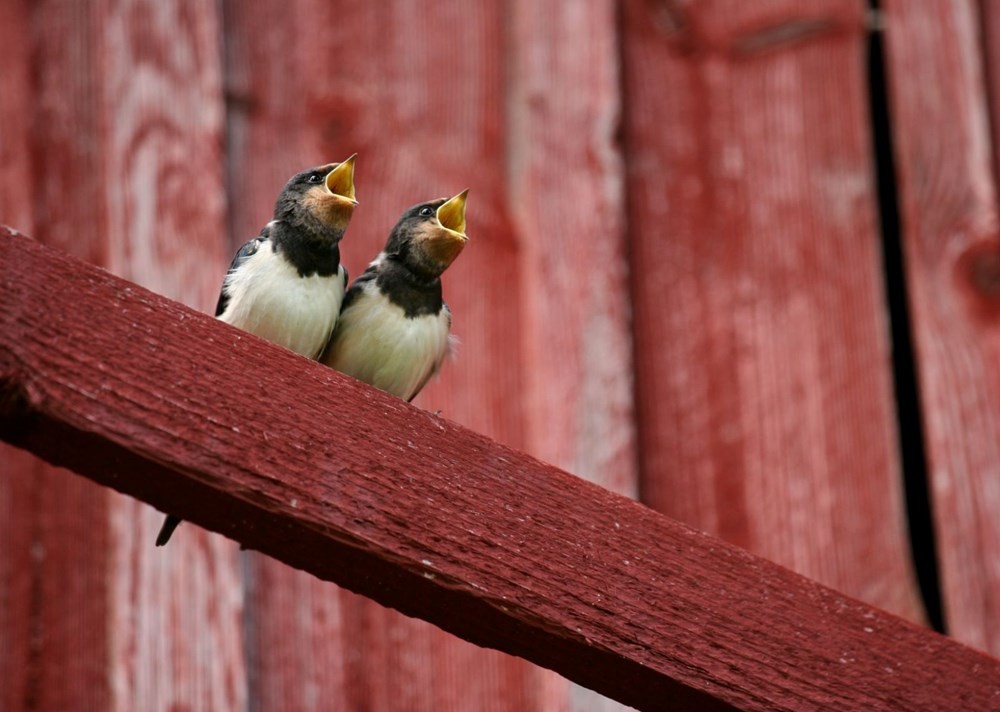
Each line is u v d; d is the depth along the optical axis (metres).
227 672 9.03
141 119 10.55
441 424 5.62
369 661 9.31
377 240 10.80
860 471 10.62
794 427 10.73
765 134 11.70
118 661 8.91
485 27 11.61
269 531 5.38
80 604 9.01
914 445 11.02
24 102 10.41
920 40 12.28
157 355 5.24
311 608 9.34
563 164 11.21
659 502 10.44
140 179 10.37
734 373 10.87
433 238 9.02
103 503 9.24
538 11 11.62
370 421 5.51
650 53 11.77
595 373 10.61
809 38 12.03
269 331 8.66
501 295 10.73
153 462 5.12
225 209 10.52
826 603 5.99
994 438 10.96
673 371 10.81
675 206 11.33
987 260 11.60
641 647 5.64
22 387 5.01
